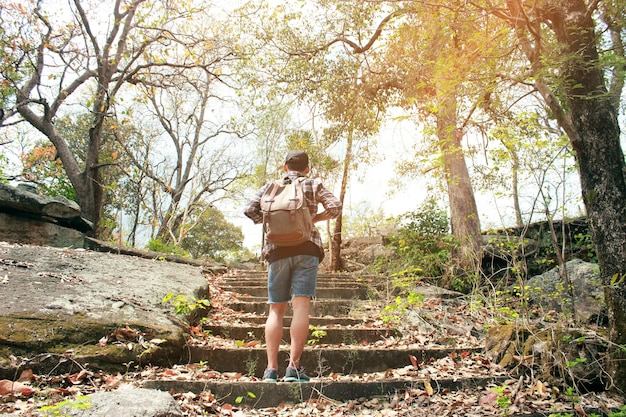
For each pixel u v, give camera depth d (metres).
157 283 5.14
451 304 6.18
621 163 3.43
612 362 3.28
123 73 14.66
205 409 2.96
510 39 4.09
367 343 4.62
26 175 14.59
